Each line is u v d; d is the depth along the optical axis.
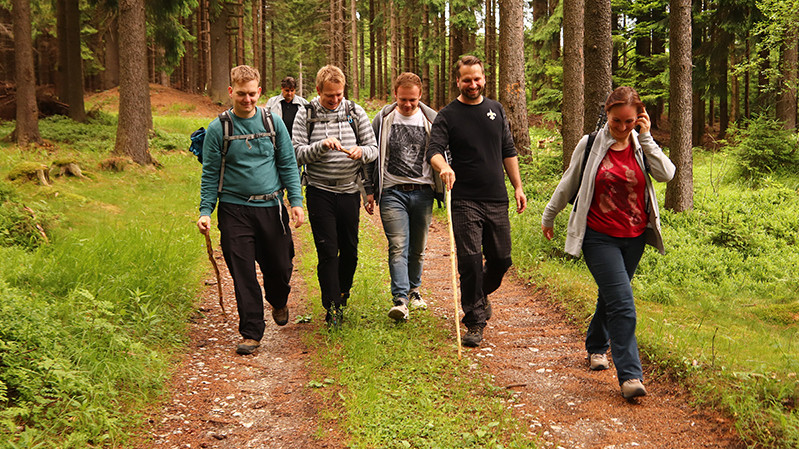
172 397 3.51
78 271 4.89
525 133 13.34
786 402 3.10
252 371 3.99
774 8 13.52
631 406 3.38
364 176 4.84
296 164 4.57
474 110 4.30
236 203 4.32
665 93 19.81
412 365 3.92
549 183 11.14
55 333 3.55
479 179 4.28
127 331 4.11
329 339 4.42
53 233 6.46
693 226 9.27
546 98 18.33
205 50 35.94
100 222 7.61
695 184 12.70
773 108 17.52
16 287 4.20
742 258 8.35
